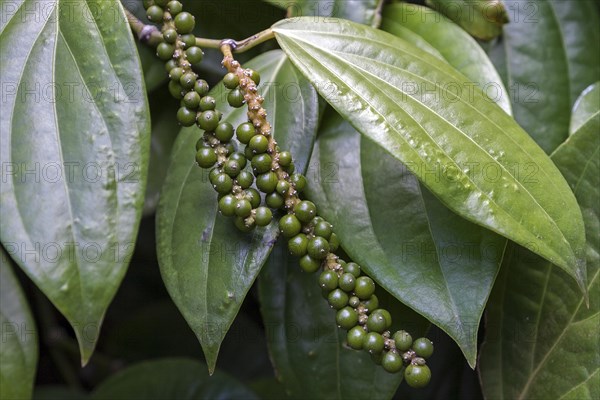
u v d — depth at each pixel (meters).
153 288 0.53
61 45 0.34
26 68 0.34
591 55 0.42
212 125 0.34
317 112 0.36
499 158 0.33
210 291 0.34
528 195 0.33
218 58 0.41
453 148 0.33
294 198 0.33
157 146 0.41
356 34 0.35
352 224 0.36
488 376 0.38
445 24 0.39
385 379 0.38
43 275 0.32
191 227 0.35
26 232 0.32
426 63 0.35
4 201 0.32
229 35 0.40
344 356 0.38
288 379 0.39
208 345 0.34
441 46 0.39
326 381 0.38
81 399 0.48
